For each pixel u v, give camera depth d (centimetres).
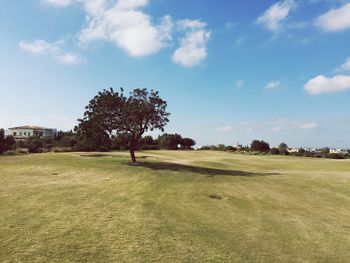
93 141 3772
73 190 1923
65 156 4447
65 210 1366
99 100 3650
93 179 2506
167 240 1006
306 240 1069
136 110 3547
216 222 1258
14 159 4034
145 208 1455
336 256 934
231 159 5703
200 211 1448
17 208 1381
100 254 874
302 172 3719
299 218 1379
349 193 2094
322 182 2617
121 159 4103
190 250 926
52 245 928
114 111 3656
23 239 973
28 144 7531
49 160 3891
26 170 3008
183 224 1204
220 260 859
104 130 3684
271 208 1575
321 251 970
